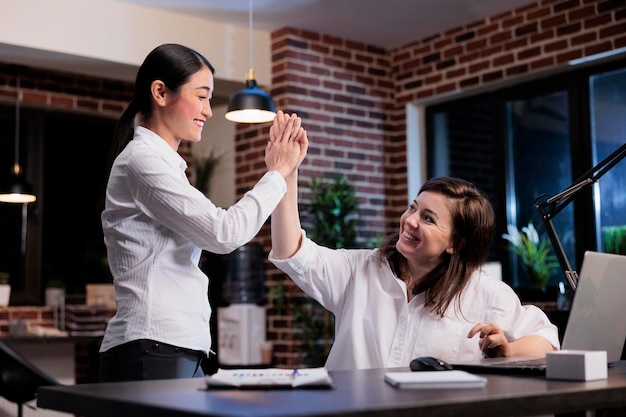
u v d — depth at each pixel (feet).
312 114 18.60
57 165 20.15
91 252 20.49
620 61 16.35
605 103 16.71
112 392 4.43
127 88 20.49
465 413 3.96
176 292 6.70
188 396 4.19
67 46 15.84
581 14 16.38
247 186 19.12
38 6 15.58
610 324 6.37
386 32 18.99
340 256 7.26
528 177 18.08
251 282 18.43
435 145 19.95
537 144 17.92
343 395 4.17
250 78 13.62
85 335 17.75
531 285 16.98
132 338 6.52
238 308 18.04
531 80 17.85
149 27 16.88
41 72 19.13
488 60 18.11
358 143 19.38
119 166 6.73
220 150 20.16
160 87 7.00
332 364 7.07
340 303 7.24
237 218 6.41
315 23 18.21
